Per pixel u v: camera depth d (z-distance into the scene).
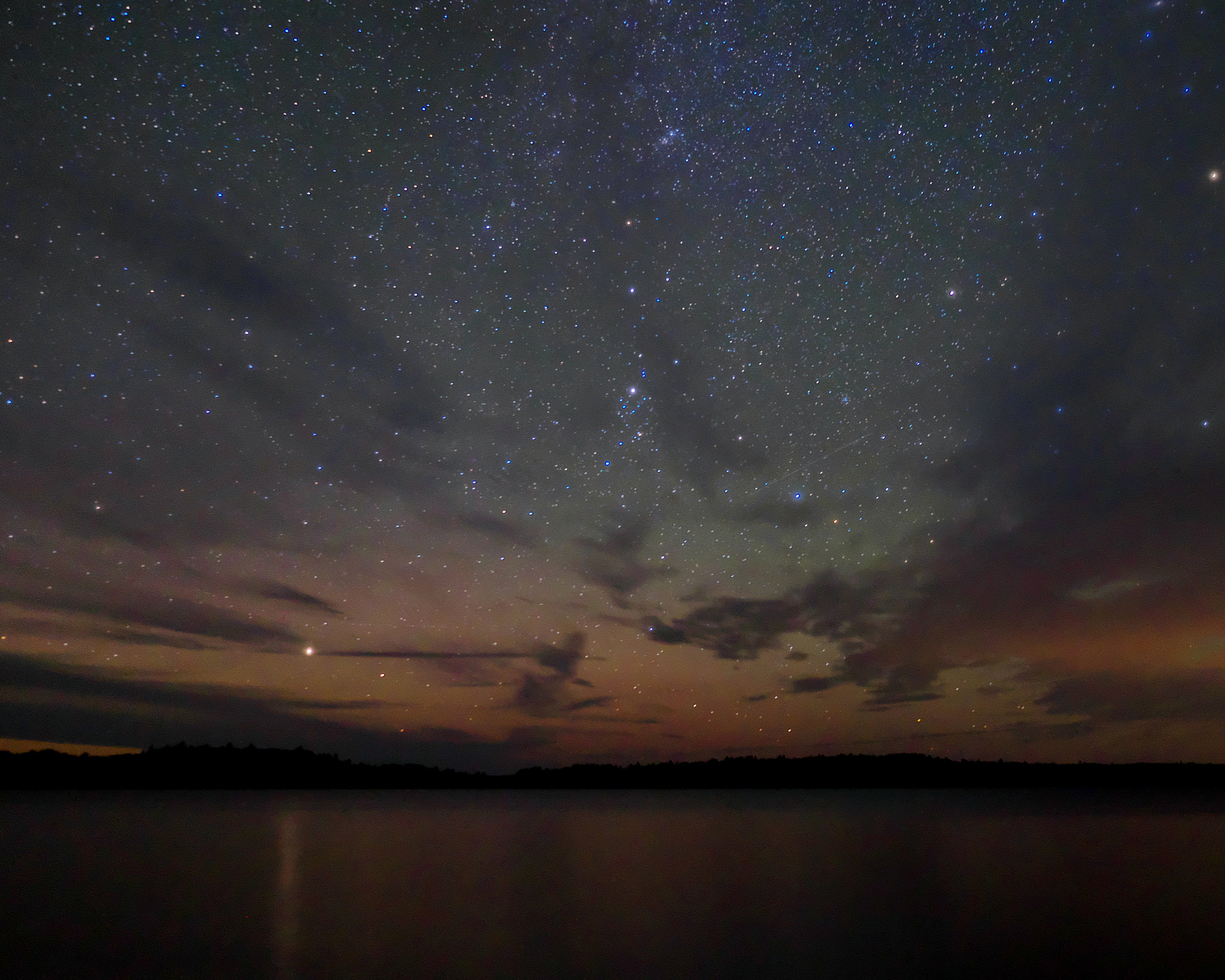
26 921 6.66
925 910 6.76
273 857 10.91
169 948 5.72
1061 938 5.73
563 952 5.45
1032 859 10.01
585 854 11.04
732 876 8.86
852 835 13.20
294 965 5.23
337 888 8.20
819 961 5.18
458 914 6.78
